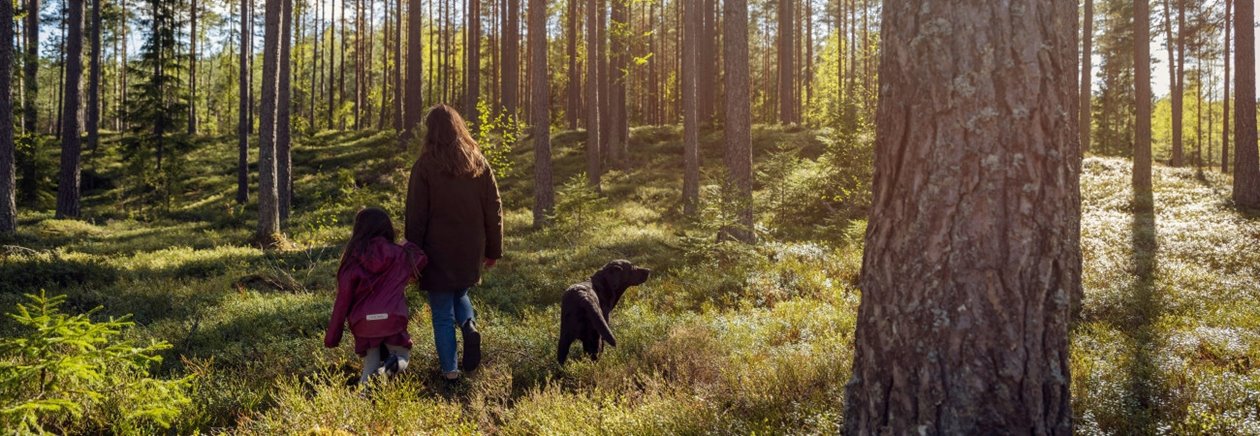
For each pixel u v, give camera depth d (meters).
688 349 5.66
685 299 8.80
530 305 8.24
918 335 2.71
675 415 4.00
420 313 6.92
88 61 53.78
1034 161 2.63
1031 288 2.63
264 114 17.39
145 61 30.86
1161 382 4.66
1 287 9.23
